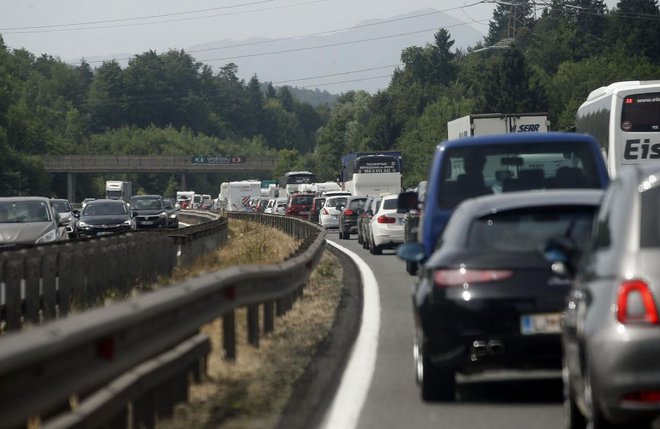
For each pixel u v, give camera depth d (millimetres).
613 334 17781
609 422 18328
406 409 25406
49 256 45625
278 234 130625
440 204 36500
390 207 94375
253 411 24797
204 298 27469
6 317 40281
